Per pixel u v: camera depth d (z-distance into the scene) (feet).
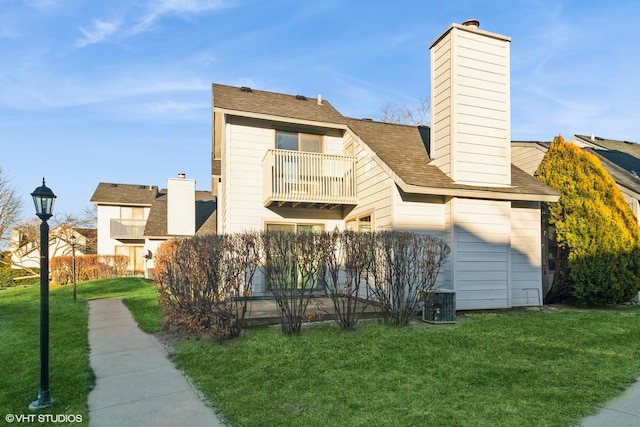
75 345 20.43
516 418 10.94
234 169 35.86
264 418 11.21
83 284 52.80
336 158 35.04
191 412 12.05
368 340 19.26
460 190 27.73
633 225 31.50
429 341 19.15
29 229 93.71
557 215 33.35
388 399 12.32
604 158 44.65
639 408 11.69
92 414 12.07
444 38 30.78
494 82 30.60
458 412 11.33
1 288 67.56
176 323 23.61
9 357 18.38
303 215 37.58
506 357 16.63
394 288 23.20
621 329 22.00
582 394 12.67
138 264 86.53
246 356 17.06
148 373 15.93
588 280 30.55
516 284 30.68
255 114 35.22
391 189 28.48
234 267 20.01
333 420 10.94
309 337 19.83
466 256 28.32
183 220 71.26
